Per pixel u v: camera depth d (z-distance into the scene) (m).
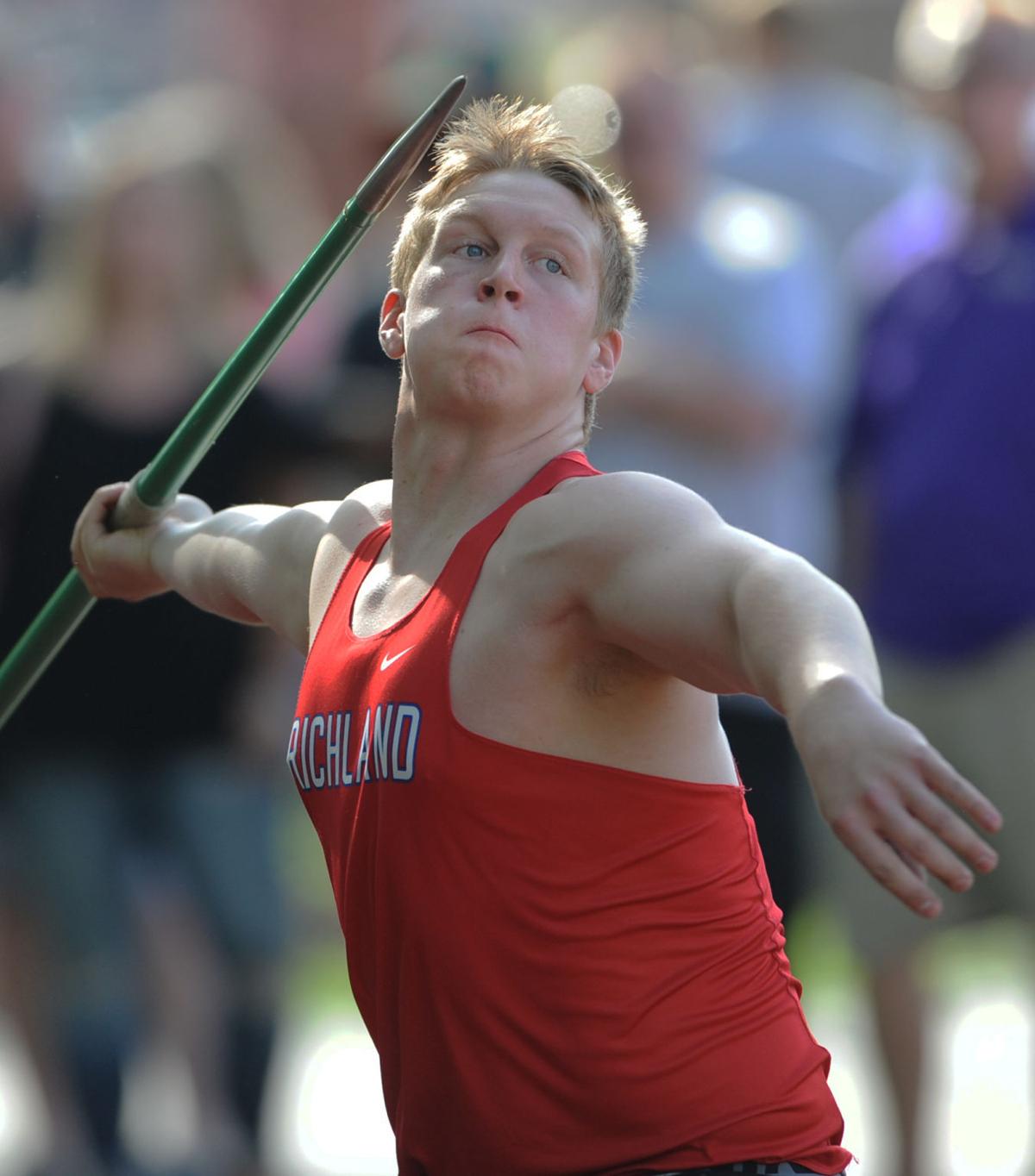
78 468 19.31
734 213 20.62
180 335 19.77
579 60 22.39
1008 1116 21.75
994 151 19.95
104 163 21.09
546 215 9.84
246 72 38.06
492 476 9.76
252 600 11.24
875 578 20.23
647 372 19.30
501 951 9.30
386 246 24.64
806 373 19.97
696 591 8.57
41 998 19.38
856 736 7.74
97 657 18.95
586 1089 9.30
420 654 9.42
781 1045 9.62
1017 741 19.58
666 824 9.40
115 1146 19.50
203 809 19.28
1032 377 19.64
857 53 35.88
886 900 19.70
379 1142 21.20
